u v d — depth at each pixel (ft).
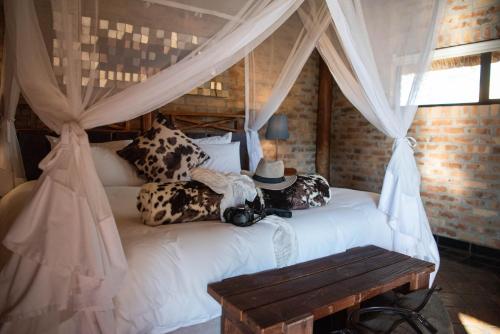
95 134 9.86
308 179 7.39
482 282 8.80
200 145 9.98
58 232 3.73
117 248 3.90
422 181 12.39
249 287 4.55
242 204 5.89
